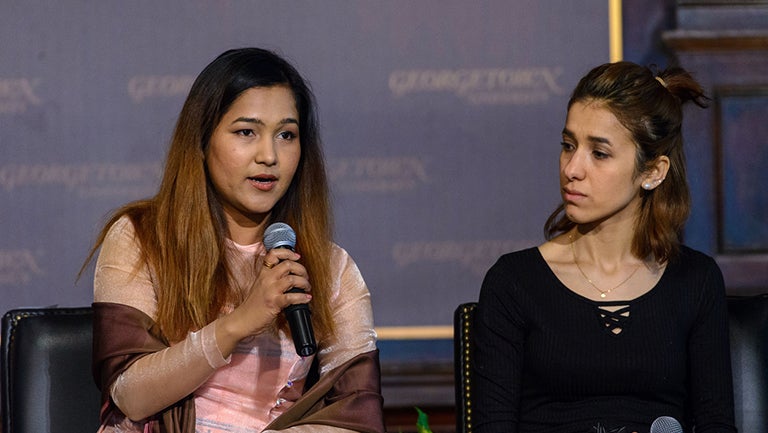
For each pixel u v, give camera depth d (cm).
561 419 703
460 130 1363
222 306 692
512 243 1368
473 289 1368
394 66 1359
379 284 1365
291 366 697
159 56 1346
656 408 705
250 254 709
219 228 698
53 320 743
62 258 1346
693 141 1386
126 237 693
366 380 704
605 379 702
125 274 682
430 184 1363
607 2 1365
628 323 706
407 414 1348
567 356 702
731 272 1389
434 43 1359
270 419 693
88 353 738
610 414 698
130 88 1346
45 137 1342
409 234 1365
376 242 1363
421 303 1367
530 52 1363
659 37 1380
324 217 731
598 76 705
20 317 744
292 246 668
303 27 1352
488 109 1363
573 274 725
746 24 1377
